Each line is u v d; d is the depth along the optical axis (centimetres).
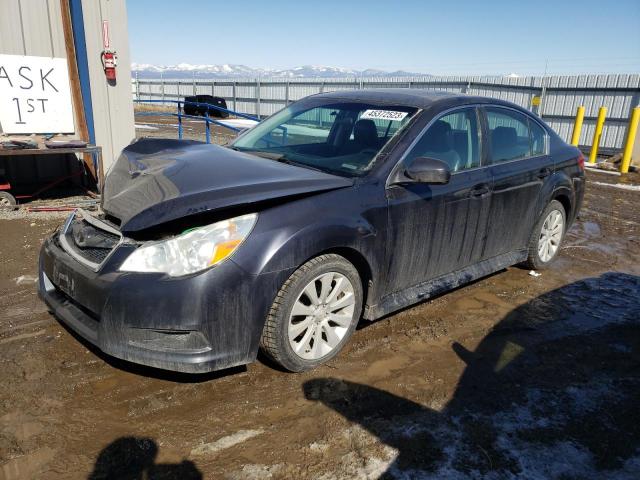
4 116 654
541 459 241
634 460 245
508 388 299
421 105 370
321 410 269
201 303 250
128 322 250
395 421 263
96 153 657
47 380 284
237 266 256
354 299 313
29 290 398
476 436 255
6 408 259
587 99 1537
